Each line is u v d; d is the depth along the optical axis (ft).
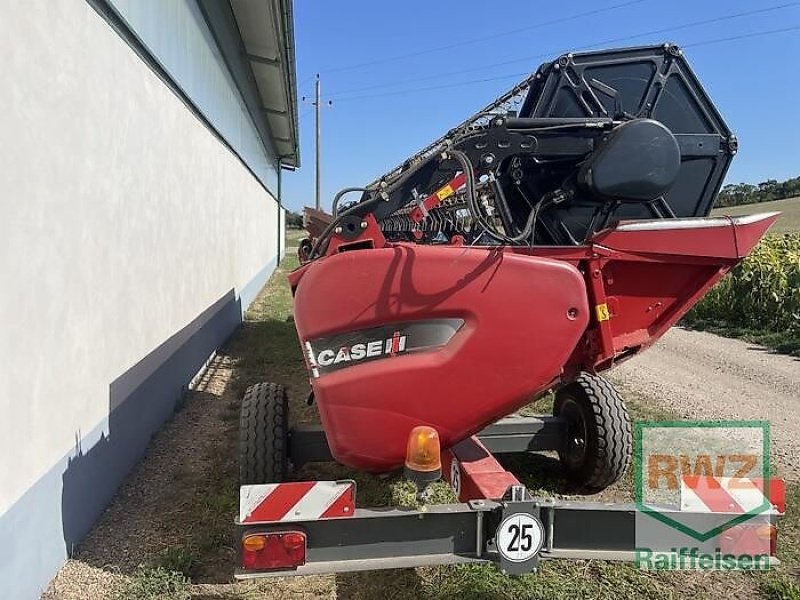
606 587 10.19
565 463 13.92
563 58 11.15
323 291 9.14
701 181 11.73
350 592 10.09
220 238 30.17
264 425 11.29
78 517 11.45
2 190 9.04
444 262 8.95
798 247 46.78
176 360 20.29
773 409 20.11
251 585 10.21
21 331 9.49
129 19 14.92
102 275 13.23
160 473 14.89
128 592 9.82
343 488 7.89
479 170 10.46
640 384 23.39
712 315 40.11
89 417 12.30
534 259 9.11
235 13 35.55
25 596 9.26
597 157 10.44
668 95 11.50
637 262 10.65
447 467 10.59
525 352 9.07
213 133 28.96
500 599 9.69
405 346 9.03
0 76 9.04
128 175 15.25
